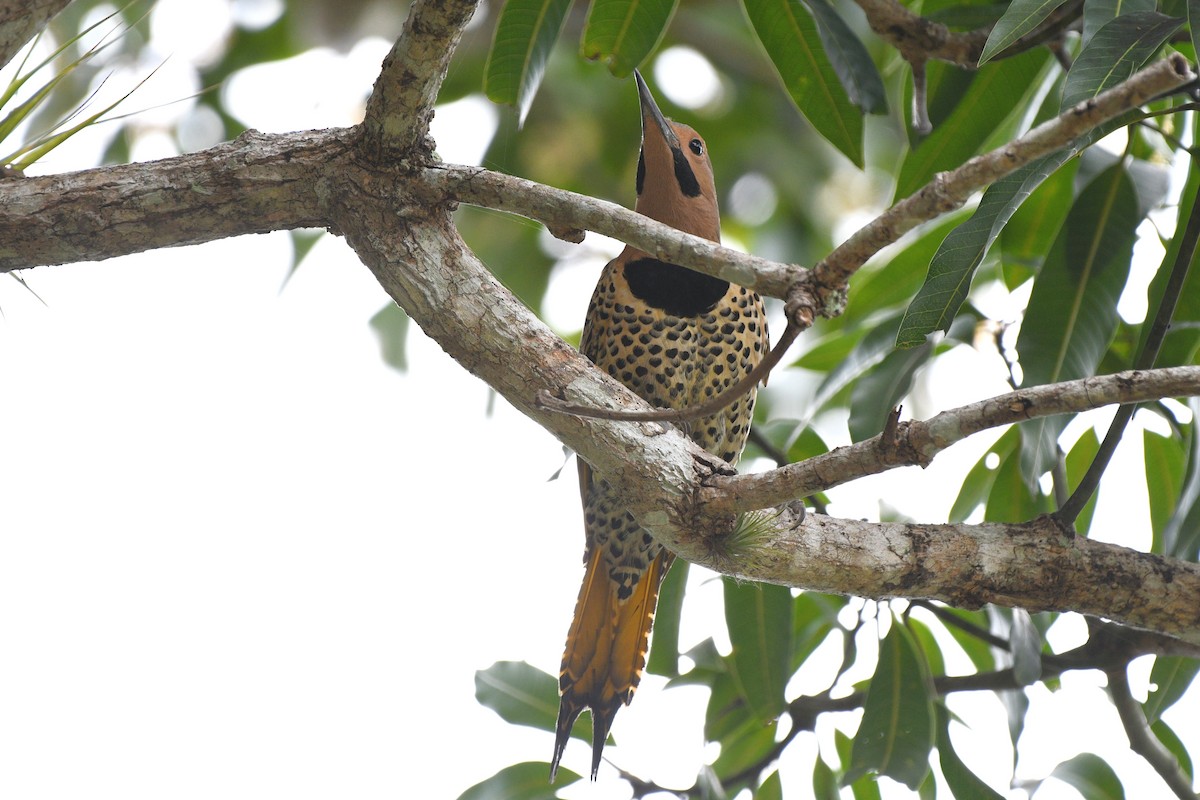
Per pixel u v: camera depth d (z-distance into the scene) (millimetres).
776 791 7988
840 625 8180
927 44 7445
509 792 7855
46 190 5559
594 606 7879
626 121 13312
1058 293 6938
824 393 8125
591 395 5719
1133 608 6059
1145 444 8008
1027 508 8000
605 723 7719
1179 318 7012
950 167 8023
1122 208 6992
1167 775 7152
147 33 11453
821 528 5922
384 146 5543
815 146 13930
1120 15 5734
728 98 14023
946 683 7637
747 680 7602
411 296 5727
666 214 8211
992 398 4996
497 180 5496
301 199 5727
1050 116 8164
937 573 5965
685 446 5797
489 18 12320
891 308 8961
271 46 12883
